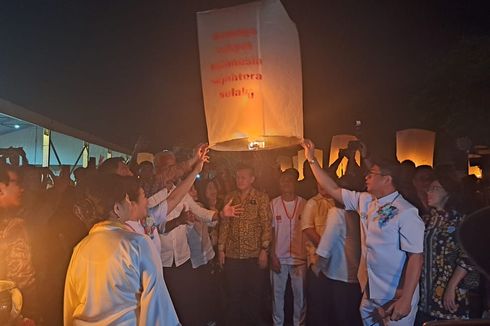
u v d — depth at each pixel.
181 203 5.74
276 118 4.17
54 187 5.64
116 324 2.74
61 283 4.15
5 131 10.02
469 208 4.93
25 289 3.87
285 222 6.43
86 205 3.22
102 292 2.76
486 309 4.49
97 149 14.55
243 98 4.17
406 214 4.16
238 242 6.31
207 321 6.37
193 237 6.07
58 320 4.15
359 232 5.16
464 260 4.26
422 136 7.12
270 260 6.48
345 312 5.20
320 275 5.65
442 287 4.43
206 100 4.27
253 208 6.34
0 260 3.79
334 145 7.91
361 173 5.45
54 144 12.03
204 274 6.21
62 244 4.14
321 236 5.37
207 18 4.23
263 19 4.12
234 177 7.89
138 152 7.55
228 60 4.18
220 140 4.26
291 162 10.20
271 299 6.83
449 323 1.64
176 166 5.34
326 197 5.87
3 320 2.88
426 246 4.59
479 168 8.12
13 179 4.12
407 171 4.89
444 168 5.12
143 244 2.86
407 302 4.05
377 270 4.25
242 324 6.31
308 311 5.89
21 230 3.93
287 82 4.18
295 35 4.21
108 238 2.85
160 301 2.83
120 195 3.08
